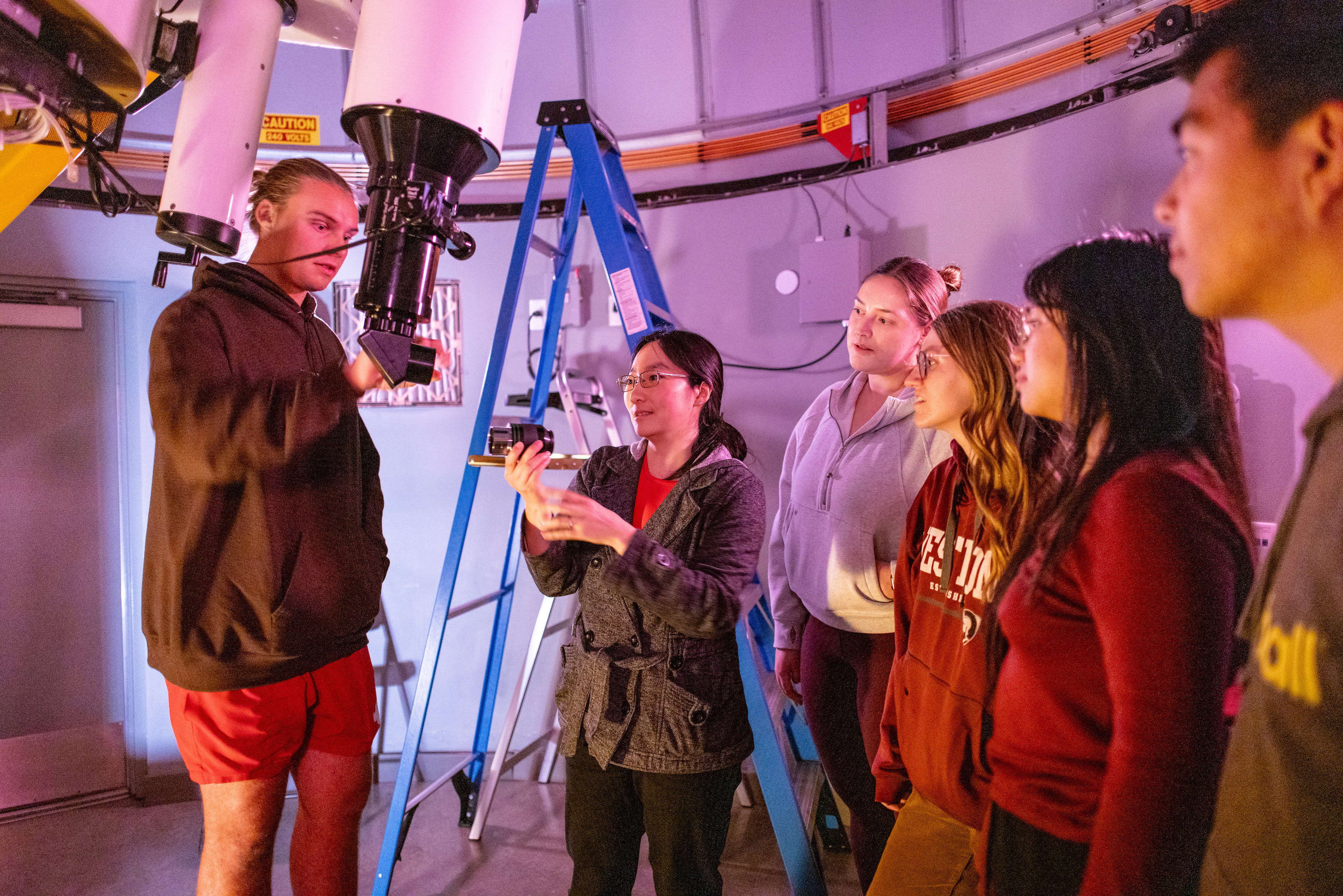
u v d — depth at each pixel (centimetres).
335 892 149
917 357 115
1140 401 75
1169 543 67
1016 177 229
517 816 262
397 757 302
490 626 302
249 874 140
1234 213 61
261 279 143
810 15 274
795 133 275
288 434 126
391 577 306
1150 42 192
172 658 132
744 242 285
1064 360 84
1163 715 66
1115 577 70
